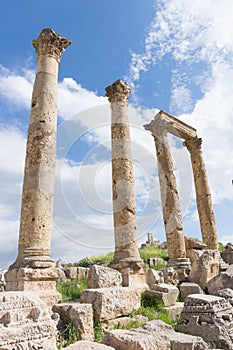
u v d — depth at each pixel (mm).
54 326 5156
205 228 20797
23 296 5395
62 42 12836
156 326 6695
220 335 6875
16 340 4473
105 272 9883
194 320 7441
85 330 6590
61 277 15453
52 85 11805
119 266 11375
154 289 10836
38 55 12430
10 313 4855
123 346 5383
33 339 4688
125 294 8883
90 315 6922
